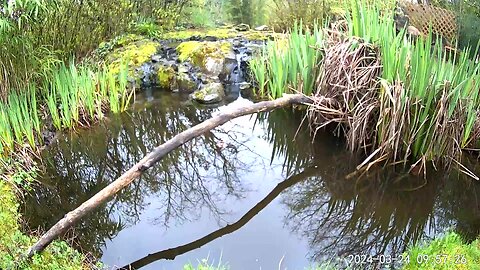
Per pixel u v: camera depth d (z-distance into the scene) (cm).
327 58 427
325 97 436
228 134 497
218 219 359
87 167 429
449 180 392
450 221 350
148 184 406
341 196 386
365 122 396
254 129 509
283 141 476
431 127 386
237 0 870
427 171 395
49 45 499
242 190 400
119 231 338
